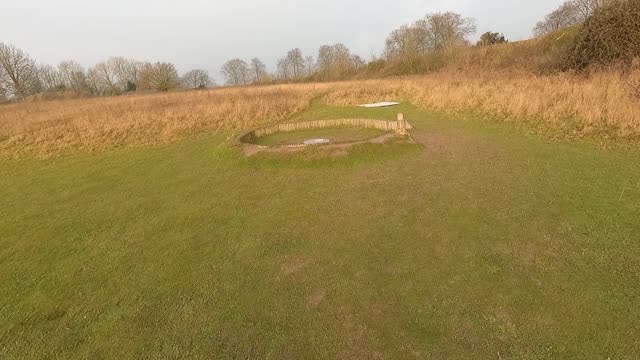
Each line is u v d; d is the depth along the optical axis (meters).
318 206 6.45
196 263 4.95
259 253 5.08
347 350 3.38
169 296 4.30
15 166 10.77
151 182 8.44
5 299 4.46
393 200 6.43
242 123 15.36
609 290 3.85
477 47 38.06
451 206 6.03
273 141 11.07
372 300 3.99
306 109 19.22
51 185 8.73
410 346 3.37
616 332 3.34
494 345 3.32
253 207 6.63
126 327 3.86
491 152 8.77
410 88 21.69
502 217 5.54
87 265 5.10
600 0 29.19
